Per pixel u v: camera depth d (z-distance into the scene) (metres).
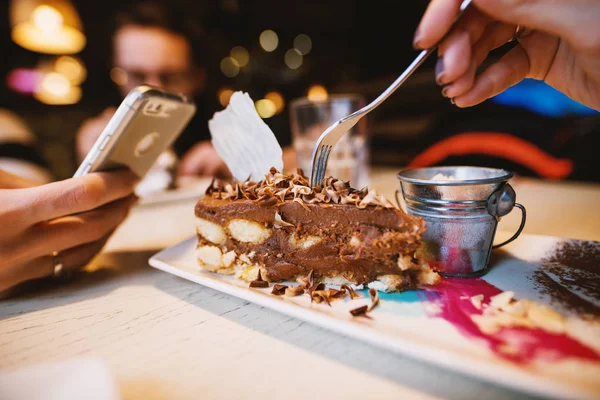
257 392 0.13
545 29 0.15
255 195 0.21
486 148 0.55
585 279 0.18
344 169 0.37
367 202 0.19
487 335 0.14
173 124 0.23
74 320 0.18
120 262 0.25
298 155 0.39
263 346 0.15
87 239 0.21
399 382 0.13
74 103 0.89
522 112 0.55
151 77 0.61
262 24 0.99
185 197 0.43
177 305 0.19
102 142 0.20
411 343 0.13
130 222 0.35
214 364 0.14
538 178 0.51
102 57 0.92
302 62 0.96
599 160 0.47
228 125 0.24
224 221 0.21
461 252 0.19
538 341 0.14
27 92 0.85
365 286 0.19
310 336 0.16
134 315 0.18
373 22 0.84
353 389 0.13
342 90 0.79
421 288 0.19
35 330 0.17
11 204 0.18
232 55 0.96
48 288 0.22
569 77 0.20
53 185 0.19
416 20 0.75
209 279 0.20
